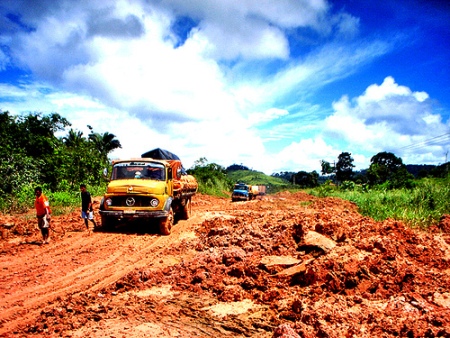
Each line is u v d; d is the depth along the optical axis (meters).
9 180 17.27
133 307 5.46
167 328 4.76
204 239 10.20
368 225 8.48
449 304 4.96
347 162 78.69
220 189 43.41
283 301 5.60
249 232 9.47
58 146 23.73
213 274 6.89
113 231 12.02
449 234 9.97
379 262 6.29
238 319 5.08
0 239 10.33
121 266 7.88
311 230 8.20
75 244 9.94
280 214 12.94
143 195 11.66
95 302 5.71
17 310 5.38
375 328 4.37
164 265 7.80
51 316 5.10
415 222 11.41
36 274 7.20
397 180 31.52
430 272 6.14
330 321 4.59
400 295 5.36
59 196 17.72
